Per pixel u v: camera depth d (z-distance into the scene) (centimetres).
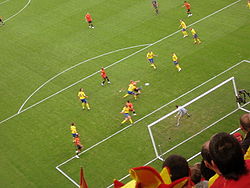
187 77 2797
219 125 2245
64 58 3372
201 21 3478
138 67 3042
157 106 2577
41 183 2169
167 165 454
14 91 3067
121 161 2195
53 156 2342
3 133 2633
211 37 3222
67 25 3884
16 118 2756
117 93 2795
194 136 2198
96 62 3225
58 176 2192
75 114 2669
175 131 2175
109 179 2103
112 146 2316
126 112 2422
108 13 3944
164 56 3109
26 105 2873
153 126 2133
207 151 454
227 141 410
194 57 3009
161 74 2895
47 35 3781
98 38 3566
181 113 2197
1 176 2270
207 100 2261
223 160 406
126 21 3744
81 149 2341
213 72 2794
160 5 3884
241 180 404
